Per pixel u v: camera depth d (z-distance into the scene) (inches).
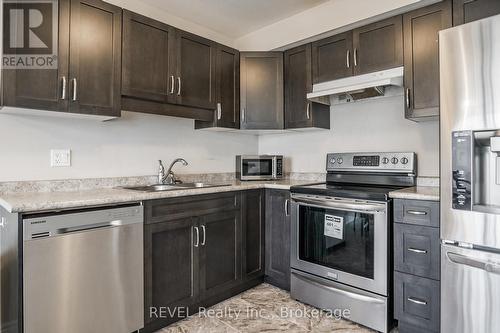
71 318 63.1
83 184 88.5
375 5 91.7
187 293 85.0
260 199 106.6
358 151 109.3
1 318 67.9
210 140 122.5
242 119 115.0
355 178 103.8
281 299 97.2
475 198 58.7
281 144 133.2
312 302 91.5
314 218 92.0
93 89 77.2
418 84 82.9
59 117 84.2
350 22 97.8
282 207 102.4
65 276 62.3
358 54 94.7
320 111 112.5
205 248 89.6
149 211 76.3
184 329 79.7
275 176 124.2
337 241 86.4
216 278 92.6
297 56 111.6
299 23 112.3
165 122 108.4
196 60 100.8
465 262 59.3
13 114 76.9
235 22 119.1
